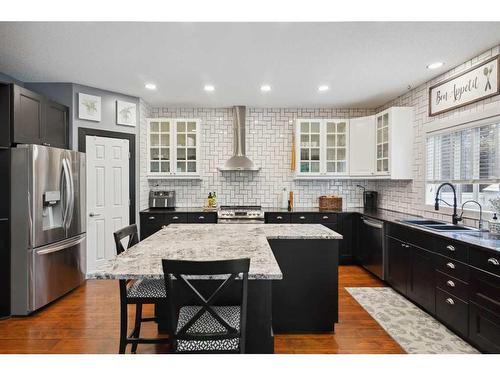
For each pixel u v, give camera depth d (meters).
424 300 2.89
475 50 2.88
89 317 2.89
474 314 2.24
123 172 4.39
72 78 3.70
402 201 4.40
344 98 4.59
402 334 2.52
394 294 3.44
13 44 2.76
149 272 1.54
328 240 2.58
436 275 2.70
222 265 1.39
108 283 3.84
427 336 2.49
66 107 3.81
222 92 4.29
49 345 2.39
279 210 4.76
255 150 5.23
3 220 2.90
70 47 2.82
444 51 2.90
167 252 1.96
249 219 4.57
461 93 3.18
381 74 3.55
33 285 2.93
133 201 4.51
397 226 3.42
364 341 2.43
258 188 5.25
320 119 4.89
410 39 2.66
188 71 3.46
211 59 3.11
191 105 5.02
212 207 5.01
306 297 2.58
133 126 4.50
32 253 2.94
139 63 3.22
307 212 4.62
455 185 3.38
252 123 5.22
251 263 1.70
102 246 4.15
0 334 2.58
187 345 1.48
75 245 3.56
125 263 1.71
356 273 4.26
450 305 2.51
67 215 3.39
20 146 2.96
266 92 4.29
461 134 3.26
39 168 3.01
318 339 2.47
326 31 2.52
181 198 5.20
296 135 4.92
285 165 5.26
